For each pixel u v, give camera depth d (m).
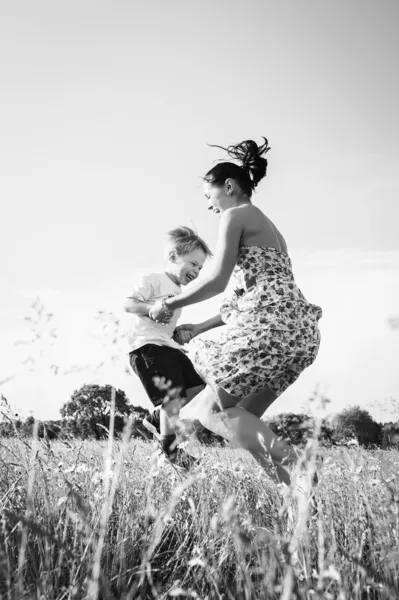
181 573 1.99
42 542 1.90
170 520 2.17
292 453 2.72
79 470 2.43
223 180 3.66
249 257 3.38
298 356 3.22
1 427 2.33
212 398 3.20
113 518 2.33
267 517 2.30
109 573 1.85
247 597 1.52
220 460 2.77
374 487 2.17
